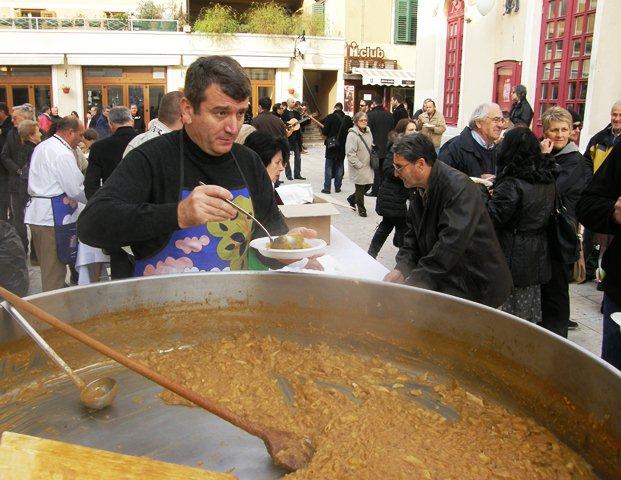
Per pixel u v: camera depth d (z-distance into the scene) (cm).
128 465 95
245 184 187
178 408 144
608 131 478
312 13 2453
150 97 2164
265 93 2281
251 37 2178
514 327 141
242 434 133
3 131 678
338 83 2350
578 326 402
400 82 2402
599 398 118
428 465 120
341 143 964
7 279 223
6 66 2028
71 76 2059
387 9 2473
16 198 582
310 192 360
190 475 96
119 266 244
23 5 2186
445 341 158
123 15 2231
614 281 229
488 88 1018
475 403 145
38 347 154
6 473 88
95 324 165
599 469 118
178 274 173
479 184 334
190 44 2120
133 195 167
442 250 248
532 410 137
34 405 145
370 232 691
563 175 363
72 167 411
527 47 903
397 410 142
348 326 175
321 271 201
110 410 143
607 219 226
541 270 309
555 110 373
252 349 173
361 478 115
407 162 259
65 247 420
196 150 177
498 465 121
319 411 141
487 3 930
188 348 174
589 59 780
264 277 178
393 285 165
